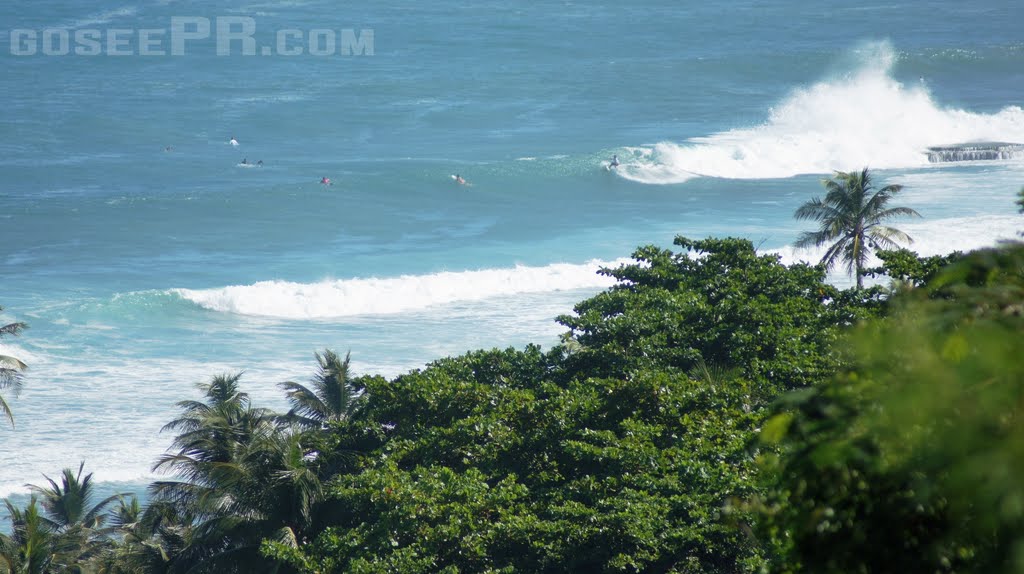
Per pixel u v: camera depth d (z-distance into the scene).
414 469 104.00
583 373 124.12
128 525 139.62
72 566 123.31
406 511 91.19
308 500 102.56
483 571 86.00
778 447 72.25
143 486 159.00
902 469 18.41
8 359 163.25
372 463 106.81
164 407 189.62
